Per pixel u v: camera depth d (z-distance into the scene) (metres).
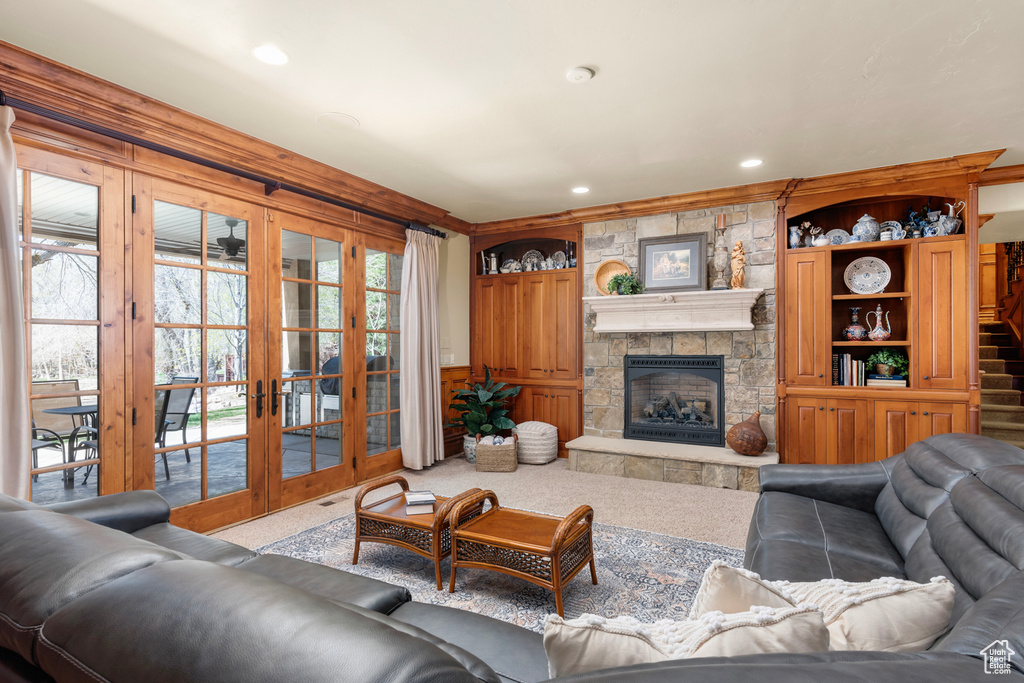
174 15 2.13
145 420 3.08
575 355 5.52
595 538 3.26
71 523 0.92
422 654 0.57
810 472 2.69
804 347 4.46
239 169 3.54
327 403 4.30
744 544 3.16
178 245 3.27
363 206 4.56
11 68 2.39
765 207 4.61
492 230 5.95
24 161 2.58
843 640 0.87
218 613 0.64
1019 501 1.36
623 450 4.79
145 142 3.03
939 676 0.53
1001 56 2.46
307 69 2.57
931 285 4.04
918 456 2.22
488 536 2.38
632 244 5.19
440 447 5.33
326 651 0.57
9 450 2.45
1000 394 5.75
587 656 0.78
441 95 2.85
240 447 3.63
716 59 2.50
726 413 4.75
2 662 0.78
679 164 4.00
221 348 3.52
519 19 2.18
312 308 4.18
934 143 3.58
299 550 3.07
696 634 0.79
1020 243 6.62
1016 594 0.78
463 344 6.05
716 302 4.64
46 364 2.67
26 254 2.60
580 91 2.81
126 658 0.63
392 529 2.73
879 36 2.31
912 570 1.69
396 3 2.07
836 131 3.37
